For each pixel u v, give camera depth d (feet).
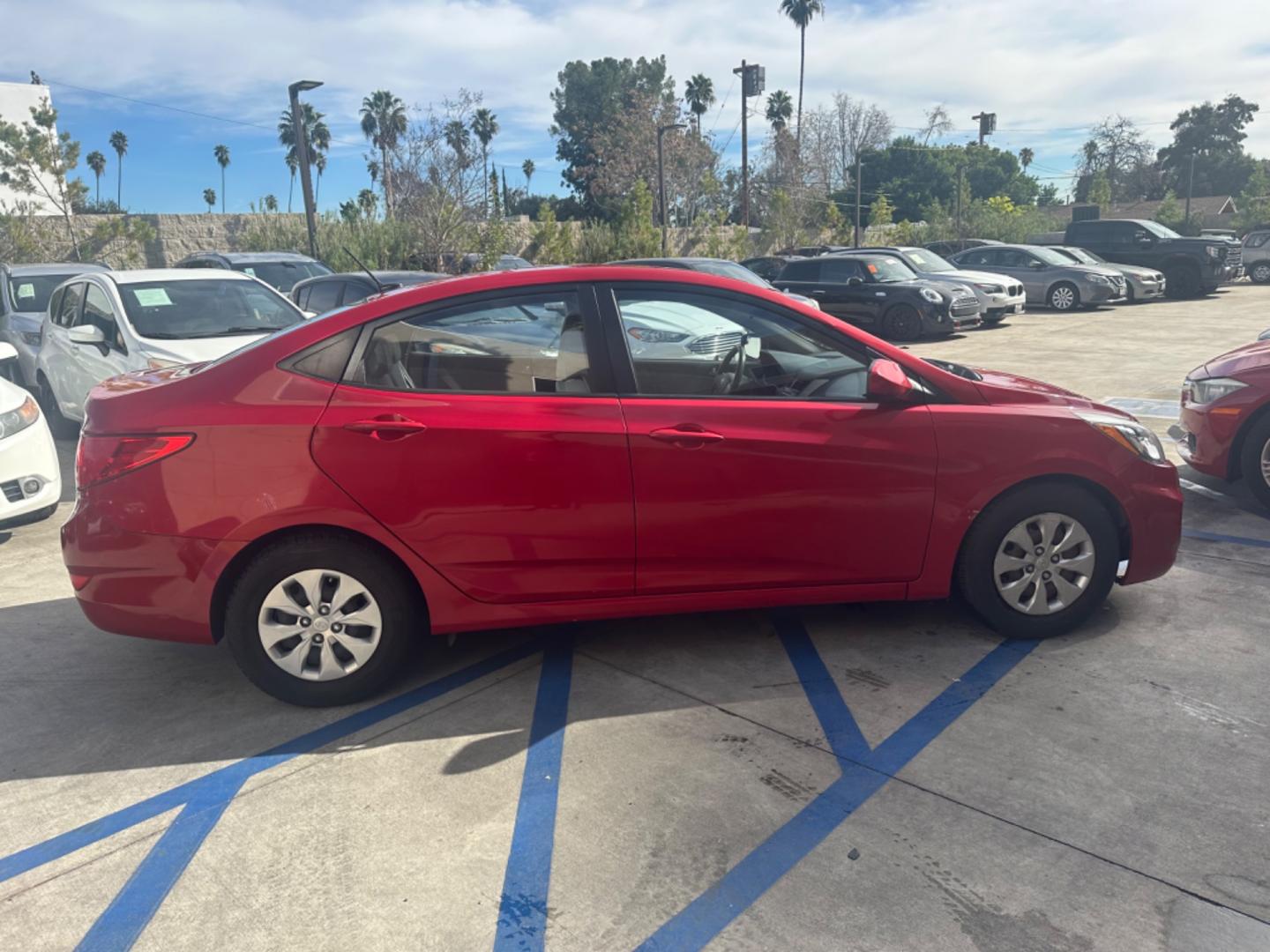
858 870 8.63
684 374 12.18
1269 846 8.77
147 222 91.91
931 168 223.10
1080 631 13.58
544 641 13.89
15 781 10.62
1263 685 11.86
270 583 11.57
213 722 11.82
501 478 11.55
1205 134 301.43
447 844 9.21
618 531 11.91
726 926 8.00
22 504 19.33
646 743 10.96
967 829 9.17
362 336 11.82
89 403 12.35
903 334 55.31
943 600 14.94
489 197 87.81
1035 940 7.73
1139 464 13.07
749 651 13.33
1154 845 8.82
